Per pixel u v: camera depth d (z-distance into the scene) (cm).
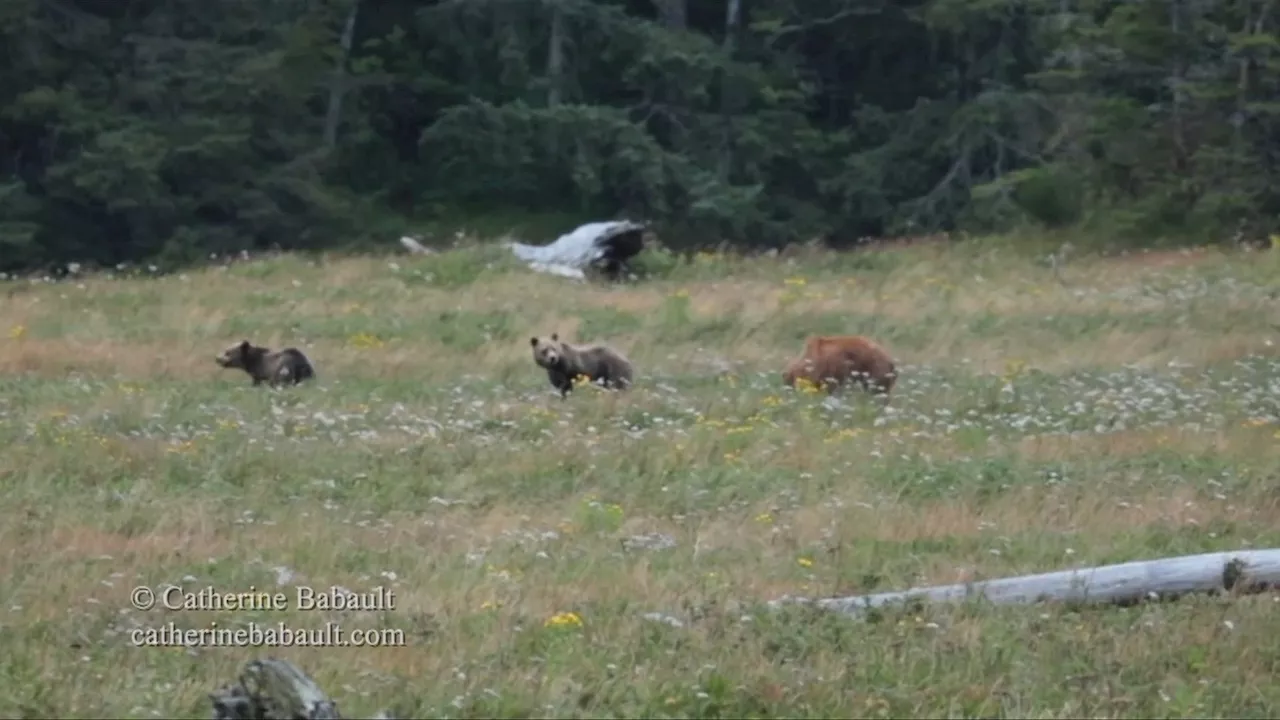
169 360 8588
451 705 3547
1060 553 5044
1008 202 16388
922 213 18412
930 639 4078
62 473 6028
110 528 5253
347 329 9725
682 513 5666
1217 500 5700
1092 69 15825
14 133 17675
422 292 10981
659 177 17850
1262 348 9106
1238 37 14412
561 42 19088
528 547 5109
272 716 3191
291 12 17938
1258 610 4356
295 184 17412
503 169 18938
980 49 19375
